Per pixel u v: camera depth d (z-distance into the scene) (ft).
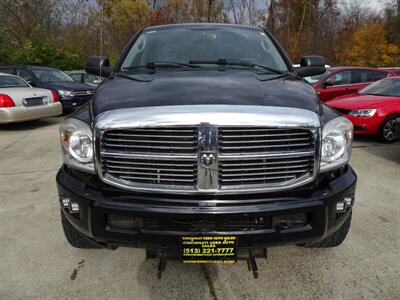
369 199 12.63
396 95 23.45
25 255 9.16
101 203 6.66
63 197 7.32
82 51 77.92
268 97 6.94
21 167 16.72
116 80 8.68
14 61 61.93
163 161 6.43
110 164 6.58
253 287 7.93
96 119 6.54
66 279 8.21
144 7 83.30
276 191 6.55
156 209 6.47
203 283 8.08
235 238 6.61
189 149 6.32
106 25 83.25
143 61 10.08
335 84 32.91
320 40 98.43
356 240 9.80
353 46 99.91
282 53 10.64
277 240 6.75
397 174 15.56
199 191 6.42
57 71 36.86
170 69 9.46
